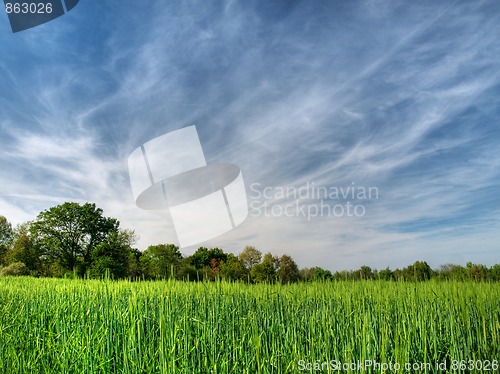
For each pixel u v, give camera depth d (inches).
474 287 189.2
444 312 159.0
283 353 129.3
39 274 1160.2
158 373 132.7
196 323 162.9
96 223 1174.3
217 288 238.1
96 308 186.1
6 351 175.5
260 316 172.9
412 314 141.2
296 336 141.1
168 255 657.0
